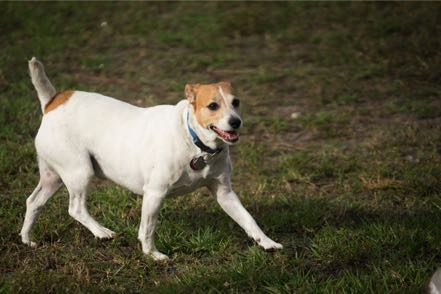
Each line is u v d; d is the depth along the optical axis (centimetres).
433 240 513
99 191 627
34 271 473
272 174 688
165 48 1106
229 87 483
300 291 450
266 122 816
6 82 930
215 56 1051
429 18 1142
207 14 1244
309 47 1092
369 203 610
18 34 1158
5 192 629
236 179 675
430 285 438
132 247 534
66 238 544
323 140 769
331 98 885
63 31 1179
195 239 532
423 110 820
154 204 490
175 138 477
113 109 513
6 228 552
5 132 764
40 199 534
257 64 1030
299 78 970
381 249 510
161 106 508
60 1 1316
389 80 940
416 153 719
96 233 532
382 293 443
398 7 1220
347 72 971
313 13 1230
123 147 498
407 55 1009
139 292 466
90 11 1270
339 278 466
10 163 676
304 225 559
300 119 818
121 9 1285
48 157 516
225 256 515
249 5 1280
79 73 997
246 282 468
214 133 469
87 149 513
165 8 1291
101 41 1136
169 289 457
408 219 557
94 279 483
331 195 638
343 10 1228
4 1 1300
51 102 524
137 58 1061
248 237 547
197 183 494
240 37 1147
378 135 762
